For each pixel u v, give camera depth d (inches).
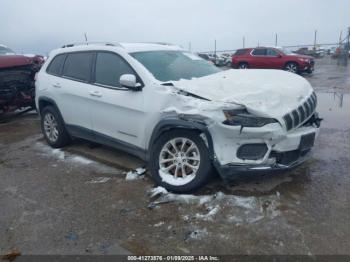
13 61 307.0
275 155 133.4
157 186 154.2
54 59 219.1
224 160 132.3
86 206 140.1
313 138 147.0
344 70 845.8
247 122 127.7
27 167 188.9
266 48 780.6
